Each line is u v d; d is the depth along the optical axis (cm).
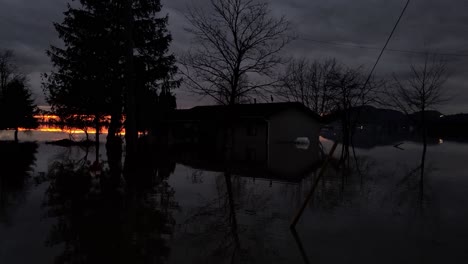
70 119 3055
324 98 4466
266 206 988
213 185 1324
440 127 6519
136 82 2891
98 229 756
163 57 2936
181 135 3772
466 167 1920
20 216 855
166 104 3606
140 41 2820
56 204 983
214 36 2295
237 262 583
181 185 1314
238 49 2303
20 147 3030
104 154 2459
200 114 3794
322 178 1518
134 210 926
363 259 604
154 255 611
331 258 605
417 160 2312
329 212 923
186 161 2150
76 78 2903
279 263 584
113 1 2789
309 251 637
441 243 684
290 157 2500
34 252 621
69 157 2234
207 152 2842
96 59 2859
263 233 741
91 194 1123
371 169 1841
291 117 3684
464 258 608
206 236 719
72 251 625
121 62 2905
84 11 2845
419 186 1319
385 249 650
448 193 1183
